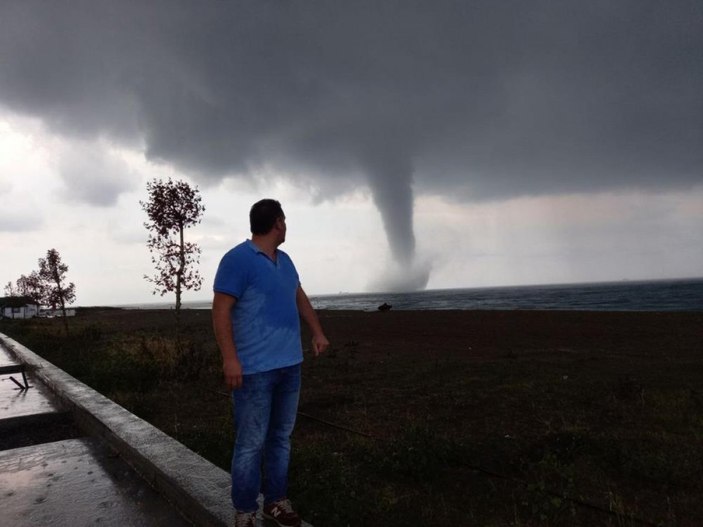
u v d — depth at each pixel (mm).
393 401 8234
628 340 17172
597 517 3977
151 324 33500
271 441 2680
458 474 4965
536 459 5352
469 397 8312
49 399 6488
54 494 3381
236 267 2432
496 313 33125
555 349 15250
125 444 4027
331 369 11703
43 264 20031
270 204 2697
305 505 3832
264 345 2465
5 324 29219
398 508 4133
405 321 29484
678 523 3852
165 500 3252
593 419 6871
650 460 4984
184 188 12398
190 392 9016
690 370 10609
